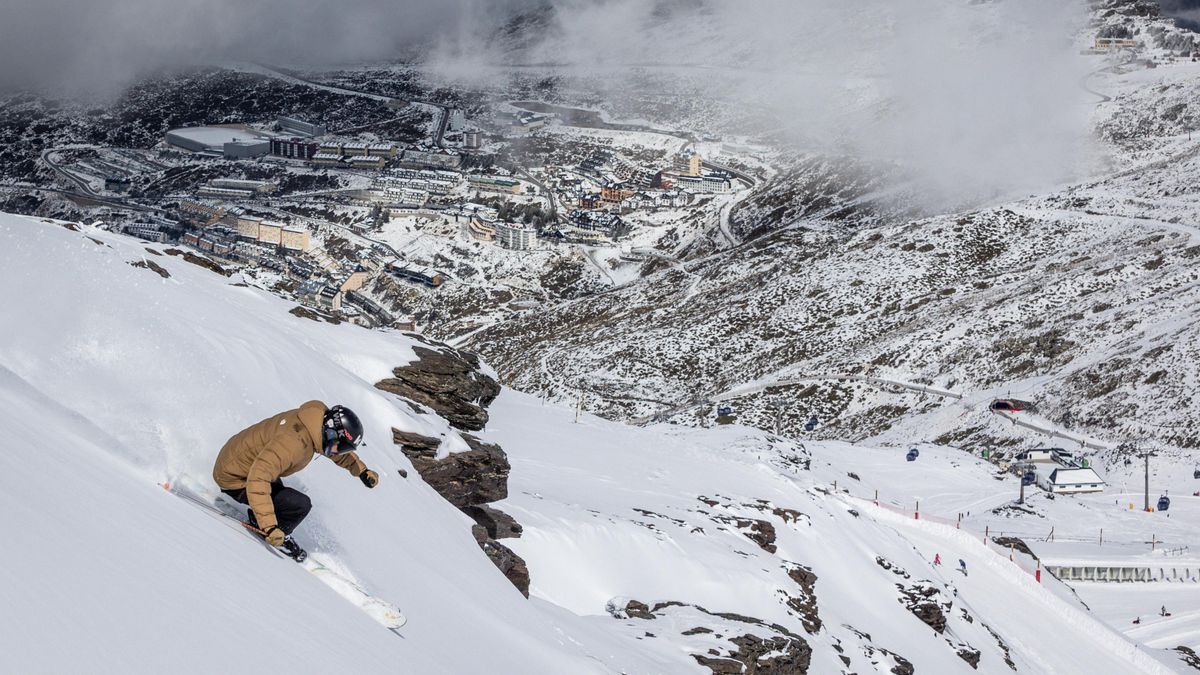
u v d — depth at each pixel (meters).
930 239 195.12
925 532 62.41
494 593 14.22
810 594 33.72
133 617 5.16
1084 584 64.56
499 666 10.67
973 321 151.38
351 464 9.57
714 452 52.56
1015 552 64.88
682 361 164.00
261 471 8.53
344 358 27.30
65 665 4.24
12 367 9.14
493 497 23.28
